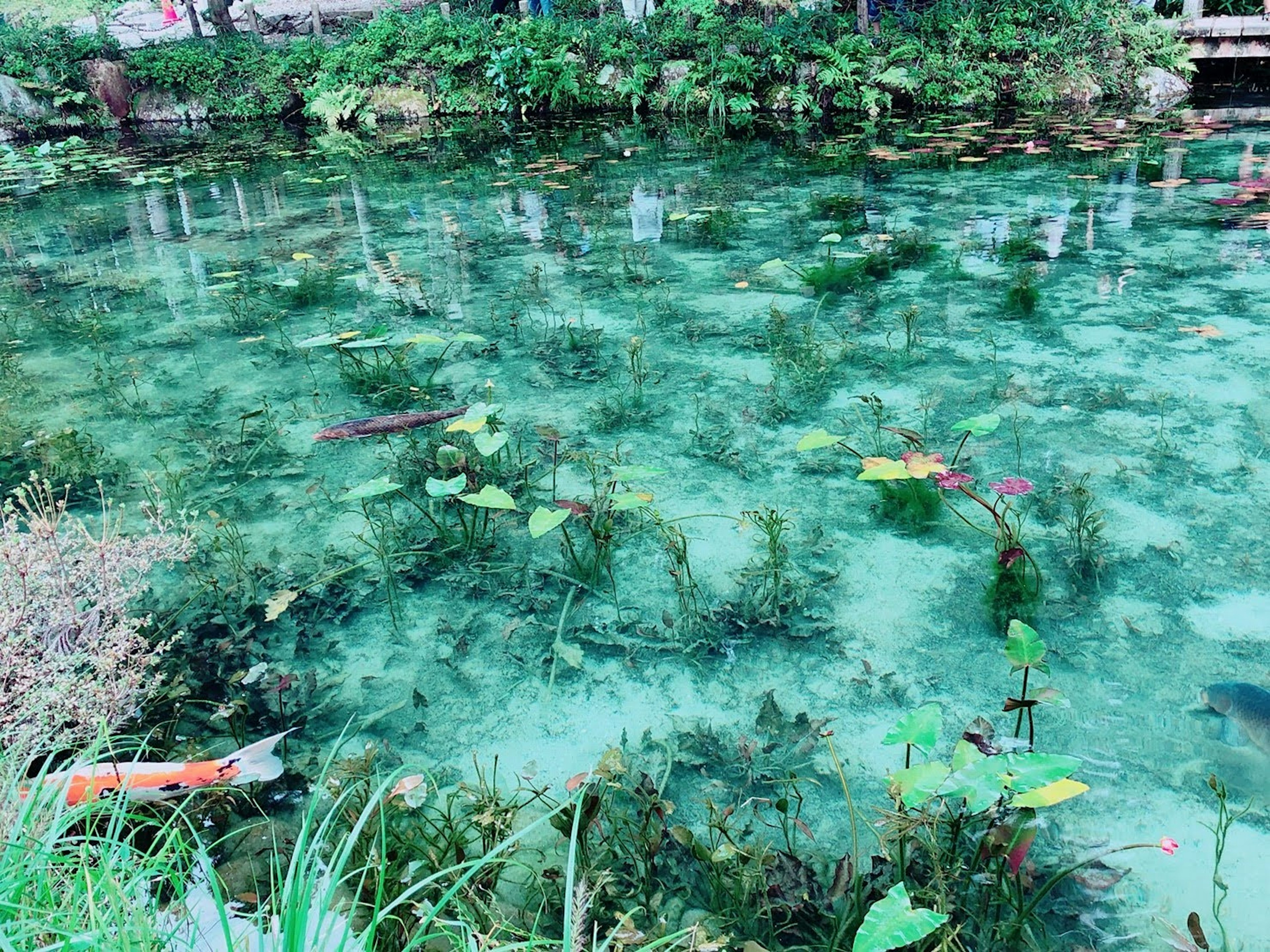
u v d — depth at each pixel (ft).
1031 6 38.09
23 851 5.41
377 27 46.34
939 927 5.65
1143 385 13.38
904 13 40.22
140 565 8.60
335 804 5.79
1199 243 19.25
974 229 21.17
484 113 44.57
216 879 5.27
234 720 8.46
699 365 15.26
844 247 20.54
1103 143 29.27
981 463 11.75
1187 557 9.79
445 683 8.94
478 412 11.30
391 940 6.10
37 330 18.57
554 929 6.34
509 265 20.98
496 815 6.59
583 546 10.83
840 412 13.34
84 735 7.48
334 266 21.57
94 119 47.19
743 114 38.60
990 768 5.95
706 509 11.34
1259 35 37.86
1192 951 5.86
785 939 6.30
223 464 12.96
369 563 10.72
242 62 47.88
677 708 8.47
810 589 9.80
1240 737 7.53
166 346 17.42
